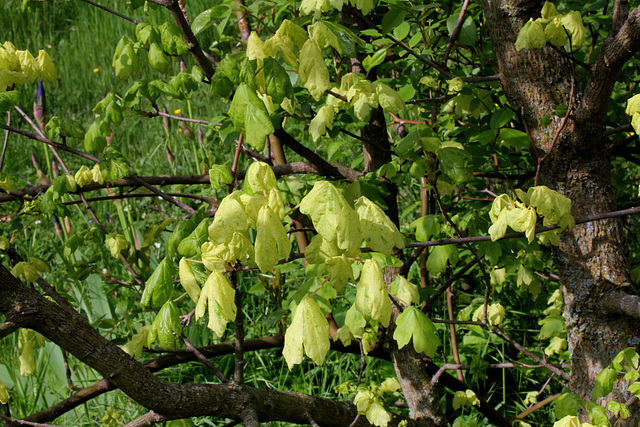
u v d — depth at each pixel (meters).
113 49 7.16
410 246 1.41
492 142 1.95
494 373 2.87
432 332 1.55
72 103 6.41
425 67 2.14
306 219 2.01
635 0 2.13
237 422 1.58
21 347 1.89
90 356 1.22
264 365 3.00
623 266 1.75
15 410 2.82
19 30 7.54
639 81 2.26
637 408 1.71
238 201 1.05
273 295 2.07
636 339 1.75
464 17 1.94
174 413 1.34
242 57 1.38
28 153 5.23
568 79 1.71
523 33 1.45
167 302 1.33
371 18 2.23
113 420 2.15
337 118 1.99
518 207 1.36
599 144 1.71
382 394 2.24
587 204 1.72
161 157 5.12
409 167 1.87
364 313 1.15
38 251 3.97
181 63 2.56
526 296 2.95
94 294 3.24
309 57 1.19
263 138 1.06
